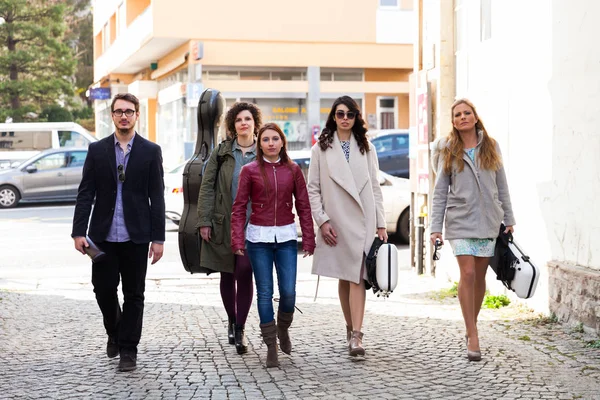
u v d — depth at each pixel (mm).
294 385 8062
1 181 32812
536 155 11523
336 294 14086
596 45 9852
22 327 11383
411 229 16688
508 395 7605
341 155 9320
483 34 13516
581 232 10328
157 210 8938
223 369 8758
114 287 8914
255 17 40500
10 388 8102
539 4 11336
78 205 8812
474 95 13891
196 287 15289
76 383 8258
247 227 9070
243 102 9609
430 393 7711
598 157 9875
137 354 9500
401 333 10508
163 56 46250
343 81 42312
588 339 9781
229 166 9469
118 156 8891
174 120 43938
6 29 62219
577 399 7461
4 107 64938
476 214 9180
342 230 9211
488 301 12297
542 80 11273
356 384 8078
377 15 41844
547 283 11133
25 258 19703
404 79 43312
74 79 84875
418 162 16000
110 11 55719
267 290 8922
